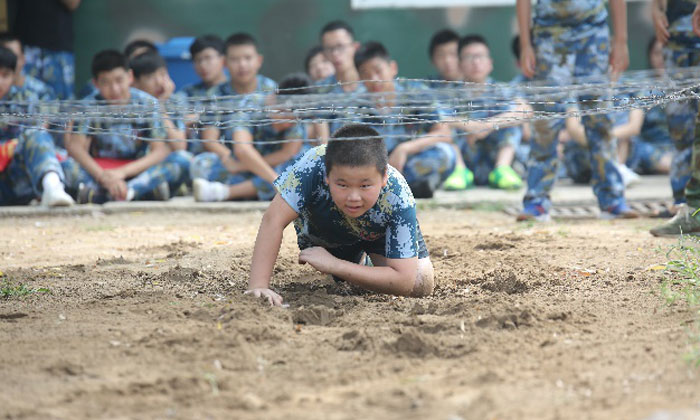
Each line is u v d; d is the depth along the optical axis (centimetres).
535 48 1884
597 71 1856
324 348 852
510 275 1171
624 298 1050
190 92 2502
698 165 1508
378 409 674
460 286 1184
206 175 2339
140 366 790
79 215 2162
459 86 2636
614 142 1909
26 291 1128
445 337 871
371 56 2180
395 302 1061
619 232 1672
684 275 1174
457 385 727
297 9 3112
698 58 1795
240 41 2361
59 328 927
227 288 1156
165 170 2339
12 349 845
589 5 1828
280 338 881
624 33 1878
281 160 2311
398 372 774
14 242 1683
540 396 691
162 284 1185
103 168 2348
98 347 850
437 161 2288
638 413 642
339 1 3117
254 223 1977
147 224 1973
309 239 1153
